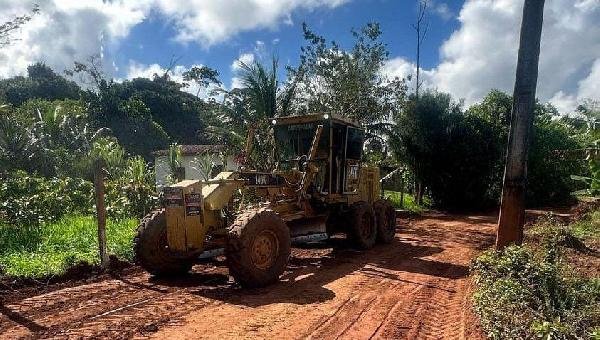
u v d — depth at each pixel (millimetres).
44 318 5152
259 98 15555
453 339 4746
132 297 6035
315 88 18266
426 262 8797
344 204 10016
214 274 7438
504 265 5844
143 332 4762
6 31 12977
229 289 6523
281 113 15977
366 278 7328
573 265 7188
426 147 20609
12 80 47938
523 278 5484
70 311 5402
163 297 6066
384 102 18938
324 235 9406
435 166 20938
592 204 16578
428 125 20656
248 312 5453
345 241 11023
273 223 6770
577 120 24922
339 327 5016
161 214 7211
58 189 11508
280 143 9734
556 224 11180
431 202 22234
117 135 36375
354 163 10219
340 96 17938
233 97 16719
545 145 22031
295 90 16656
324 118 9070
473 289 6355
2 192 10203
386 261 8820
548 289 5312
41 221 9742
